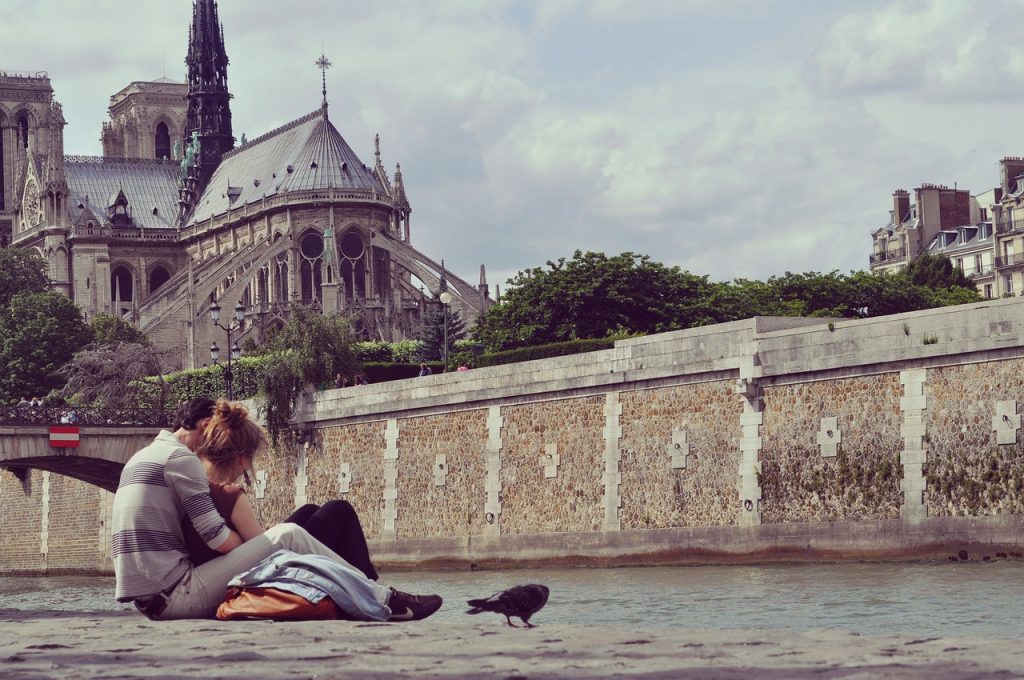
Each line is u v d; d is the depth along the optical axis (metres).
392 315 171.50
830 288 108.44
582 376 51.59
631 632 13.16
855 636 12.43
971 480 39.12
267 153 197.38
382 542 61.34
